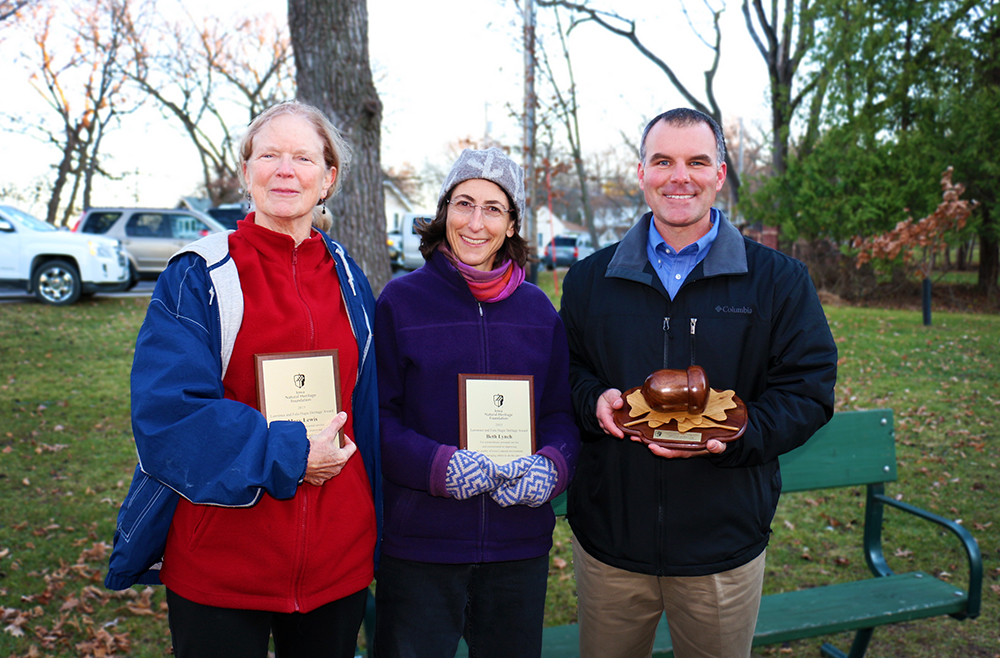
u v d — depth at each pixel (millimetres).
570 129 19734
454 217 1977
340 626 1812
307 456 1559
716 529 1995
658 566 2023
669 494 2000
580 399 2076
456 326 1955
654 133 2014
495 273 1964
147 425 1493
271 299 1706
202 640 1642
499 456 1914
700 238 2057
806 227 14875
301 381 1670
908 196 13375
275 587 1662
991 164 13000
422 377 1933
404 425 1979
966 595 2787
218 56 30516
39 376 7090
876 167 13656
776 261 2016
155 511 1631
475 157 1977
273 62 31062
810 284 1989
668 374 1843
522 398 1937
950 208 11844
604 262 2182
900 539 4148
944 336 10039
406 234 19172
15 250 11219
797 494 4859
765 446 1849
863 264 13844
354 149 5184
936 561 3893
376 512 1944
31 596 3330
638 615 2152
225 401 1543
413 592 1906
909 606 2697
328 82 5090
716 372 1998
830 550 4070
